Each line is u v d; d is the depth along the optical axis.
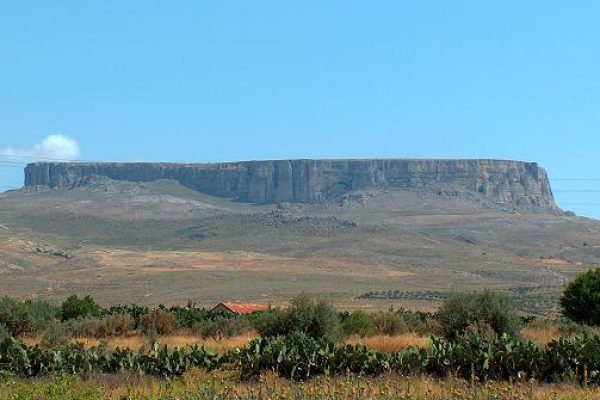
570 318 81.88
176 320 89.62
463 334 60.28
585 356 40.66
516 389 34.75
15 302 84.19
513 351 41.12
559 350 41.69
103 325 83.19
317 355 42.53
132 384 39.53
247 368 42.06
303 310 69.25
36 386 37.00
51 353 46.09
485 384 35.75
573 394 34.88
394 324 80.25
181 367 43.31
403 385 36.62
